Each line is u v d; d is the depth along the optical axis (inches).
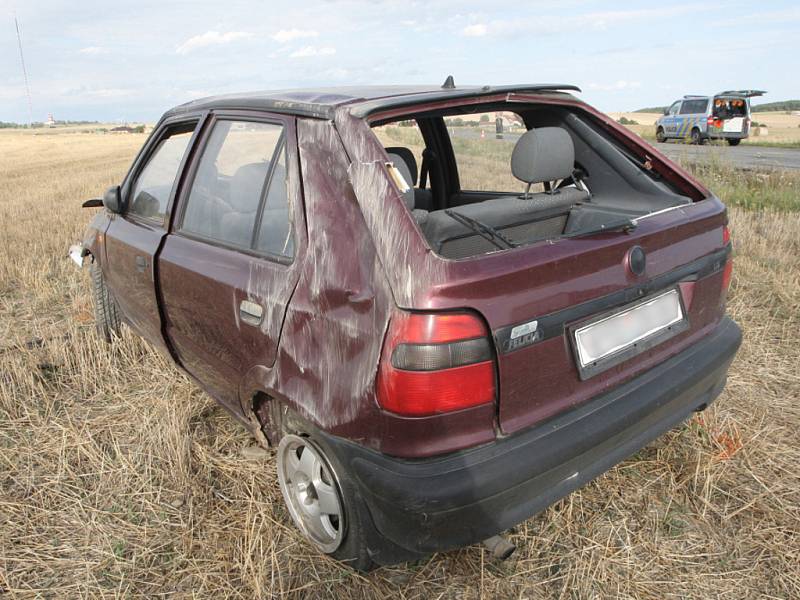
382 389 77.1
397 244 77.4
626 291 90.5
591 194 126.6
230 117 115.6
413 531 78.0
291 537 106.0
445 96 95.5
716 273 108.6
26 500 118.8
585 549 100.1
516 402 80.2
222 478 122.9
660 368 97.8
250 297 99.7
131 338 180.7
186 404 146.9
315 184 91.3
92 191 631.2
